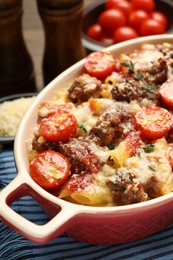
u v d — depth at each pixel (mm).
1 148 572
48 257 466
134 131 474
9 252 474
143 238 472
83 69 536
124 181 427
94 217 417
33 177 444
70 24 626
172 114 487
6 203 423
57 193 449
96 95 509
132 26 783
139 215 423
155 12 802
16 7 630
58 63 662
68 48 649
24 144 475
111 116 473
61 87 526
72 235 468
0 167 540
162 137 464
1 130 590
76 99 510
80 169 451
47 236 398
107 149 463
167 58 530
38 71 749
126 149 454
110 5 798
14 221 405
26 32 804
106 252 466
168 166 440
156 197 437
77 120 483
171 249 462
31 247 472
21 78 689
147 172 436
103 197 437
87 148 459
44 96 512
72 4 609
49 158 450
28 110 496
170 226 479
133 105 488
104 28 785
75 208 413
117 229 442
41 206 470
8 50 661
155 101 496
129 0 828
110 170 446
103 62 528
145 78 511
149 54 540
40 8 618
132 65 513
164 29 782
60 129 463
